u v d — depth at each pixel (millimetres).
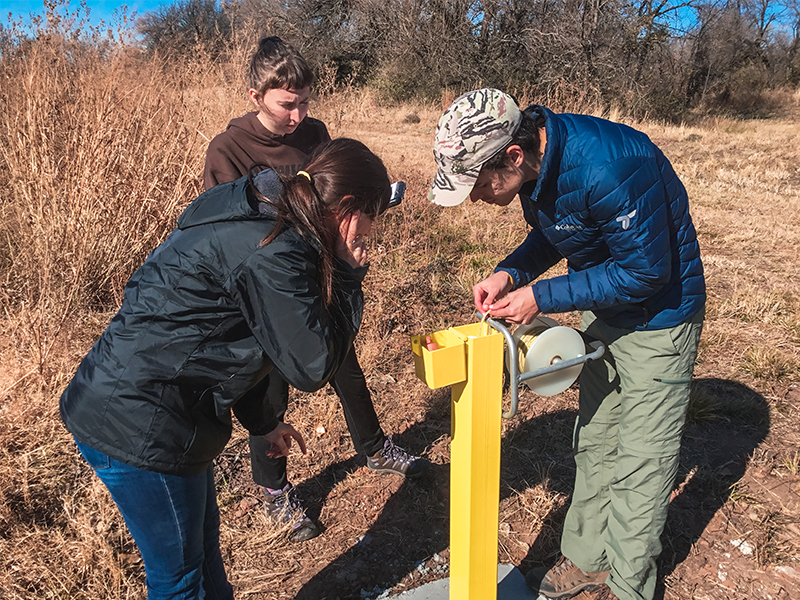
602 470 2094
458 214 6395
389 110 17094
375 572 2320
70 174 4148
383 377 3592
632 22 18406
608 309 1872
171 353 1363
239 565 2320
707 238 6227
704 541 2510
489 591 1828
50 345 3084
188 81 5230
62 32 4621
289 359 1348
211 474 1741
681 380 1839
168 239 1447
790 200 7680
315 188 1340
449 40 19297
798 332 4160
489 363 1565
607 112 17391
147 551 1514
